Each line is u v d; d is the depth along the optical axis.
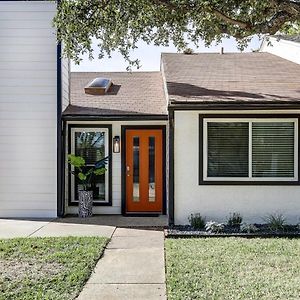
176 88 11.61
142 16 7.38
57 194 12.02
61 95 12.12
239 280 5.98
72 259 7.14
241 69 14.10
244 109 10.23
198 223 10.12
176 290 5.57
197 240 8.73
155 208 12.75
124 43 7.95
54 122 12.06
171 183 10.50
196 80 12.70
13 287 5.75
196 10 7.14
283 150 10.56
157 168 12.77
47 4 12.04
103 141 12.82
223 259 7.11
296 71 13.59
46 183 12.04
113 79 16.05
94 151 12.81
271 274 6.28
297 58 14.63
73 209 12.74
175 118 10.54
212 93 10.99
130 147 12.81
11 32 12.06
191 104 10.15
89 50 7.82
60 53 11.99
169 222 10.40
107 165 12.73
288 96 10.57
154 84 15.44
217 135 10.61
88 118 12.22
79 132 12.80
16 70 12.07
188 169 10.55
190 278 6.07
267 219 10.45
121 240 8.80
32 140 12.05
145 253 7.72
